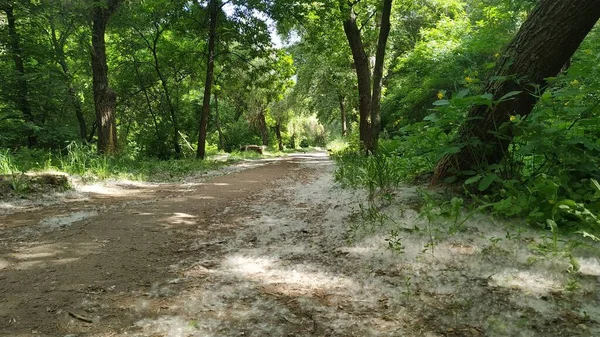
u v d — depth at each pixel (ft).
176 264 10.80
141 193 26.12
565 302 7.09
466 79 14.74
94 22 46.78
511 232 10.65
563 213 10.87
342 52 67.67
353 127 96.02
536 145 12.10
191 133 88.69
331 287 8.66
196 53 70.13
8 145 51.01
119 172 34.71
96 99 47.34
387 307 7.49
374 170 19.07
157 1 58.44
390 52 76.64
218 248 12.33
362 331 6.65
